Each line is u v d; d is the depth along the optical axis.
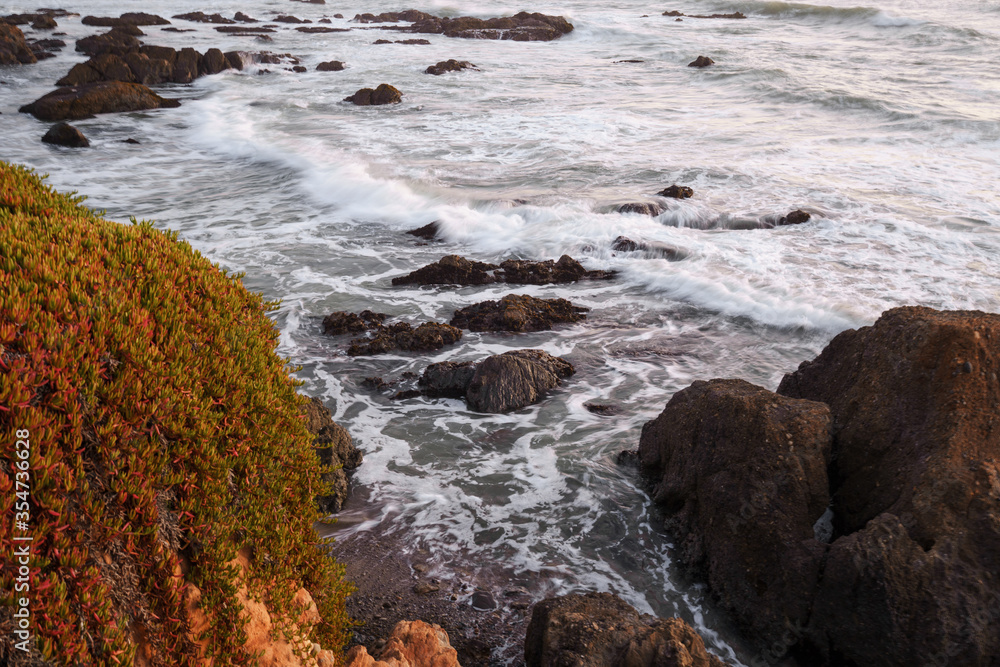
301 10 78.06
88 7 75.88
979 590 5.54
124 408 3.65
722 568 6.79
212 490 3.97
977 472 5.89
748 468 6.75
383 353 11.98
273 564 4.38
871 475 6.62
